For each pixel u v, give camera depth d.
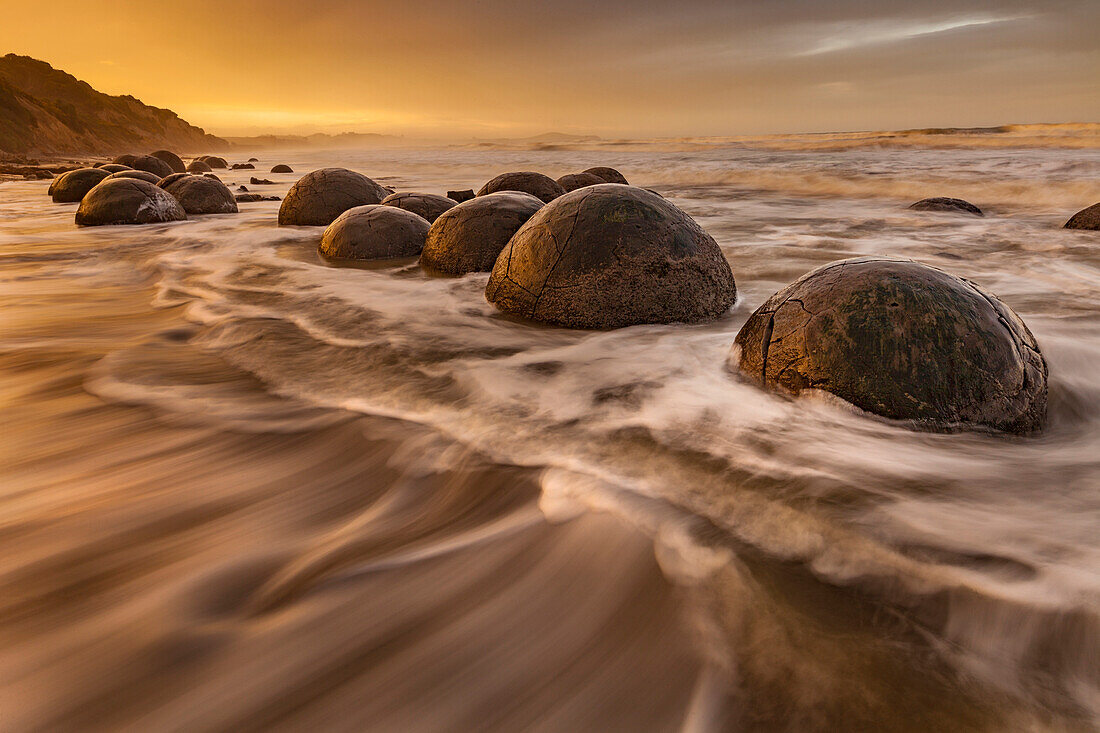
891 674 1.59
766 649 1.68
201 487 2.63
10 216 13.50
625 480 2.52
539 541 2.20
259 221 11.77
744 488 2.41
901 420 2.85
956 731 1.43
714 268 4.73
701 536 2.16
